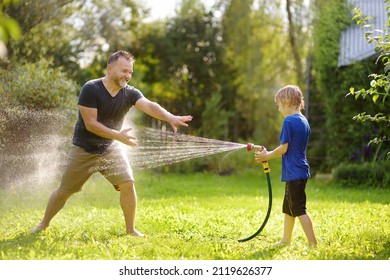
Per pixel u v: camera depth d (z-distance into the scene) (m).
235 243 7.62
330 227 8.86
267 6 26.72
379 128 17.31
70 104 14.12
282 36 26.86
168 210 10.88
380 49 8.19
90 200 12.38
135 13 25.45
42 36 16.42
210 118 26.53
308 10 23.50
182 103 28.61
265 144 26.50
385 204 12.16
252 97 27.27
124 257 6.41
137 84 25.09
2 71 13.29
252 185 19.12
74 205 11.55
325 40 19.05
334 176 17.94
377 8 18.83
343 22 19.06
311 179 19.80
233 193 15.77
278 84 26.81
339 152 19.02
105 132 7.59
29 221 9.02
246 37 27.22
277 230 8.80
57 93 13.67
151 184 17.97
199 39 28.67
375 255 6.95
